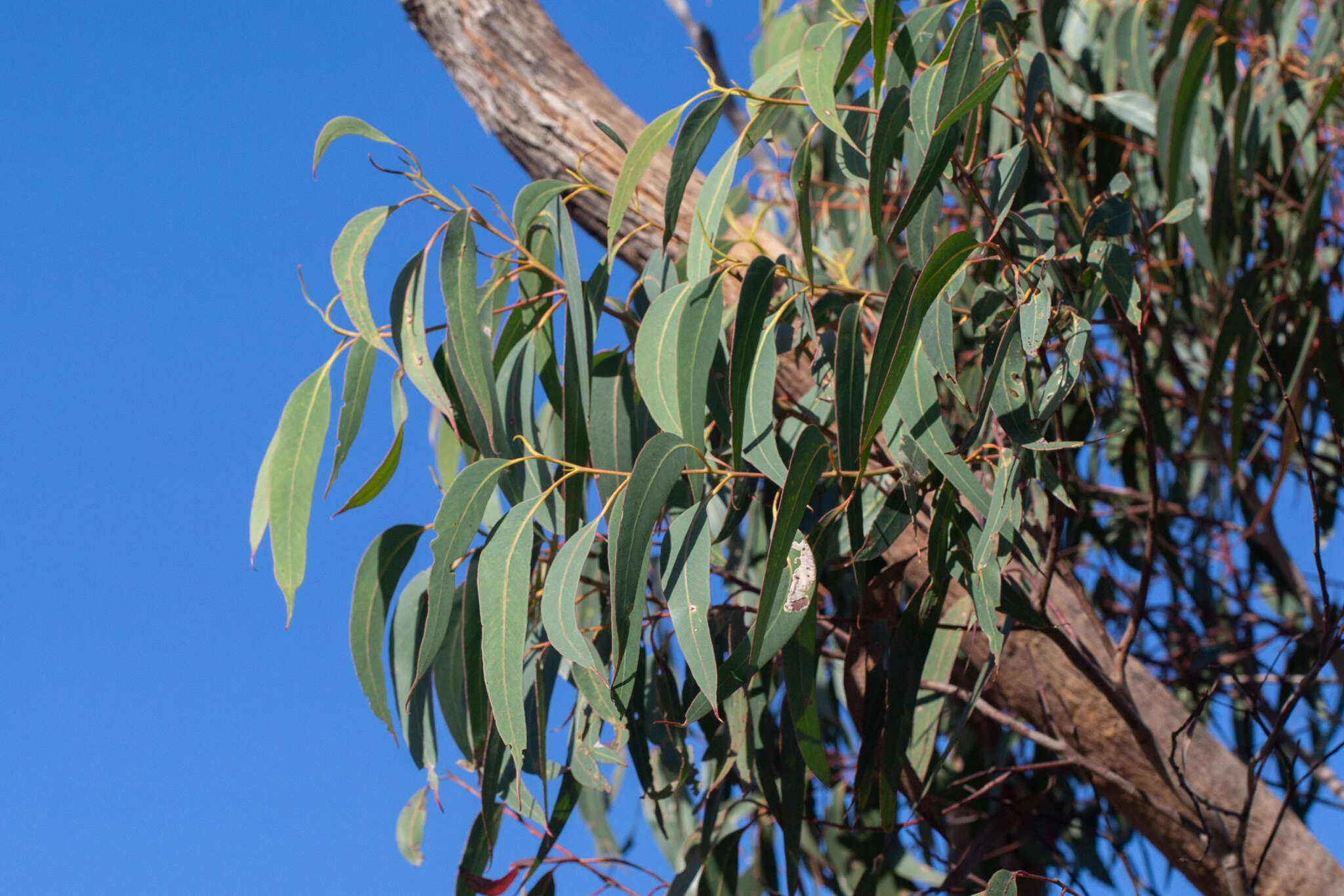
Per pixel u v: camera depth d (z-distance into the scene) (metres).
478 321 1.43
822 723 2.54
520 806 1.46
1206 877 1.76
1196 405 2.54
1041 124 2.40
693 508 1.29
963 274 1.38
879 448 1.68
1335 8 2.33
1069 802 2.44
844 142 1.40
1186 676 2.55
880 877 1.88
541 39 2.32
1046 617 1.46
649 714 1.77
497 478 1.38
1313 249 2.20
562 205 1.55
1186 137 2.03
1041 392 1.32
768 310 1.46
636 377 1.35
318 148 1.40
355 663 1.55
